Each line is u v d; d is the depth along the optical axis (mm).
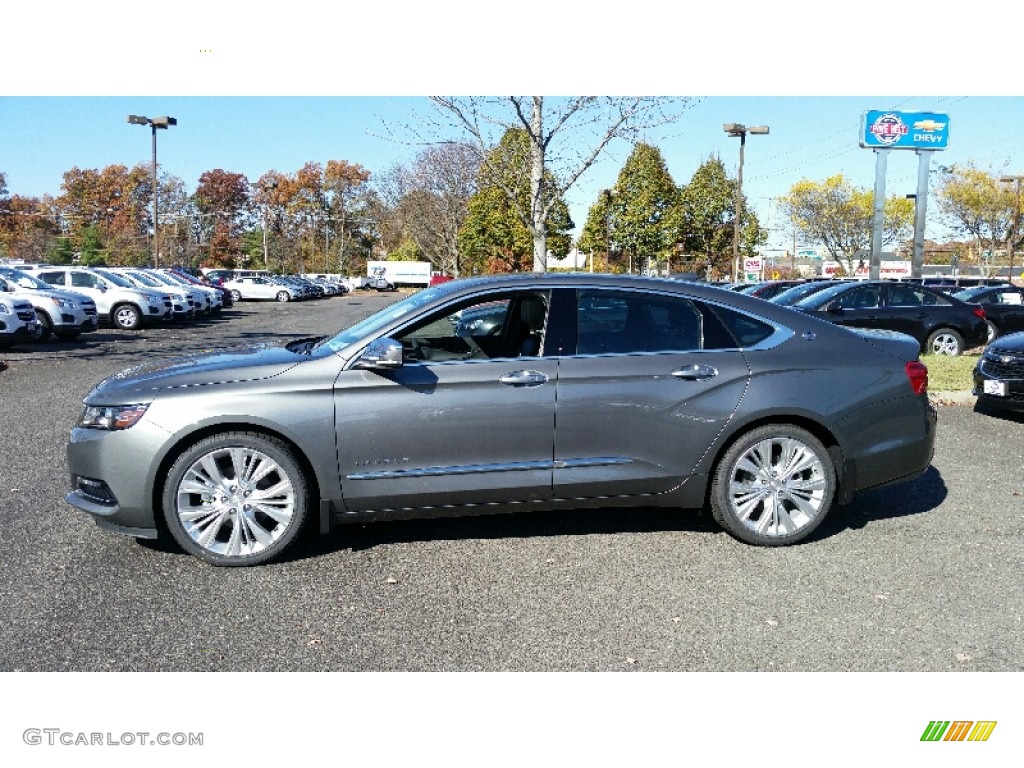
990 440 7414
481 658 3434
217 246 78312
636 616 3805
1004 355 8148
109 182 77562
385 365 4211
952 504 5477
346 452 4305
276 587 4113
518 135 11102
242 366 4406
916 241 30547
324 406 4281
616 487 4527
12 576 4207
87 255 65688
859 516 5242
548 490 4469
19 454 6793
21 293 17016
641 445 4504
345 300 47781
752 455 4613
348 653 3471
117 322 22516
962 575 4273
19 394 10094
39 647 3488
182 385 4289
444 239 46219
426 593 4055
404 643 3557
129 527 4316
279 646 3523
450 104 10555
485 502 4453
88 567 4340
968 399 9195
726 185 43125
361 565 4410
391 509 4402
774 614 3822
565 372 4438
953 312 13430
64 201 77438
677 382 4516
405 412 4324
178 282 28734
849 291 13445
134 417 4219
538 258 11016
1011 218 45812
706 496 4715
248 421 4234
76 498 4426
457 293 4555
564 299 4574
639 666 3373
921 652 3479
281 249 77750
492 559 4500
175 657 3426
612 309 4609
